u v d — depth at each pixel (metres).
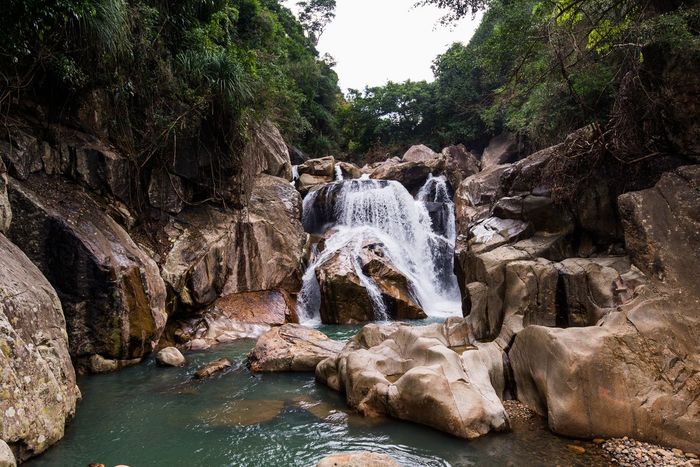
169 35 12.56
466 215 17.14
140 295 9.70
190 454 5.75
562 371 6.03
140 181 11.85
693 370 5.87
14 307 5.71
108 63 10.37
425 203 19.84
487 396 6.35
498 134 28.47
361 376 7.09
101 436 6.24
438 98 32.78
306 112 31.25
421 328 8.91
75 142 10.26
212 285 12.77
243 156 14.82
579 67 10.84
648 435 5.57
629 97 9.14
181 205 12.95
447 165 23.61
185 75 12.35
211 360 9.95
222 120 13.42
